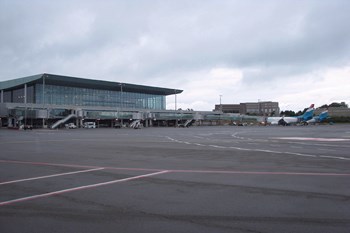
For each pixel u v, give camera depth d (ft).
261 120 510.99
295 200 24.04
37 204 23.35
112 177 34.58
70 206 22.74
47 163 46.47
